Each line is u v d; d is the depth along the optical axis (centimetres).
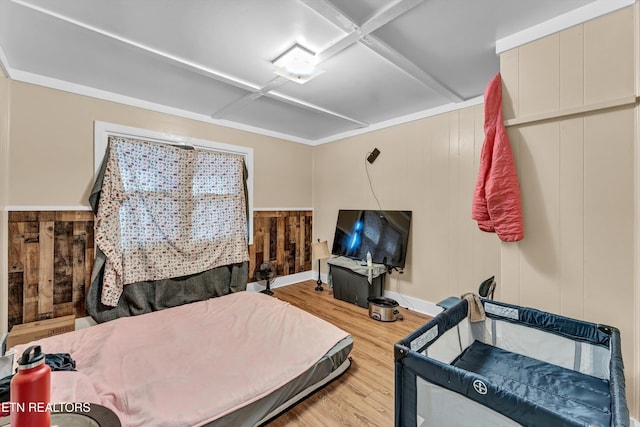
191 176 304
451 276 295
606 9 148
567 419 73
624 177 146
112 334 209
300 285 423
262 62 209
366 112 322
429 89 255
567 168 162
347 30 169
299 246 441
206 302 282
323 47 187
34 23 163
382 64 212
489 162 184
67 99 243
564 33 161
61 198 240
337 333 209
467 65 215
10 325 218
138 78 237
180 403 137
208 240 315
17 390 67
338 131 406
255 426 148
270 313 250
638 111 142
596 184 154
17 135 221
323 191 443
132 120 278
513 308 163
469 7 154
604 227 152
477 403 90
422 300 318
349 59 205
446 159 298
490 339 171
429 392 102
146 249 270
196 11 154
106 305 246
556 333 148
